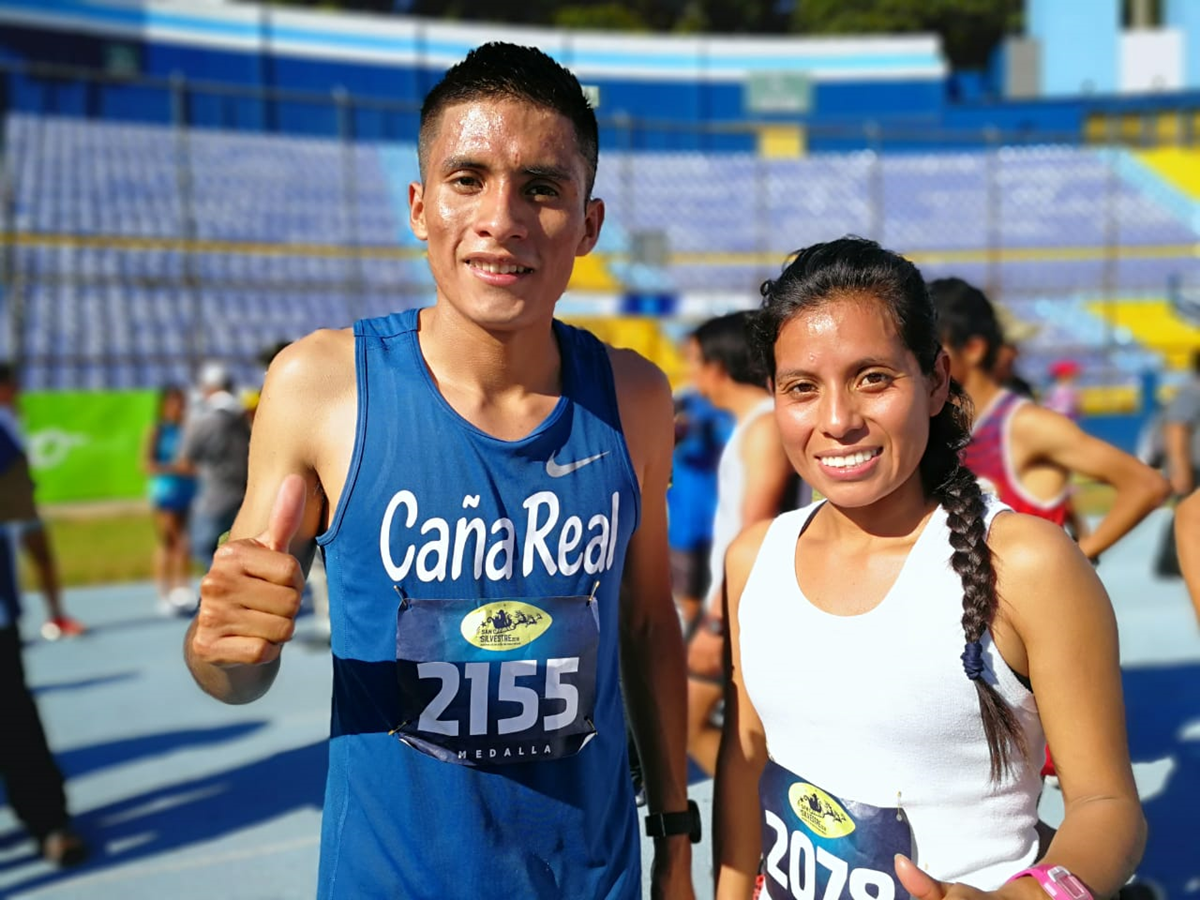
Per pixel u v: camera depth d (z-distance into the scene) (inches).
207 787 188.9
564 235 65.3
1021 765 63.7
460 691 65.1
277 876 153.2
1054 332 1018.7
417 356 67.6
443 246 64.9
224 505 301.6
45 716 237.6
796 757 67.6
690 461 223.3
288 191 1087.0
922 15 1908.2
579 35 1347.2
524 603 66.2
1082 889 55.1
